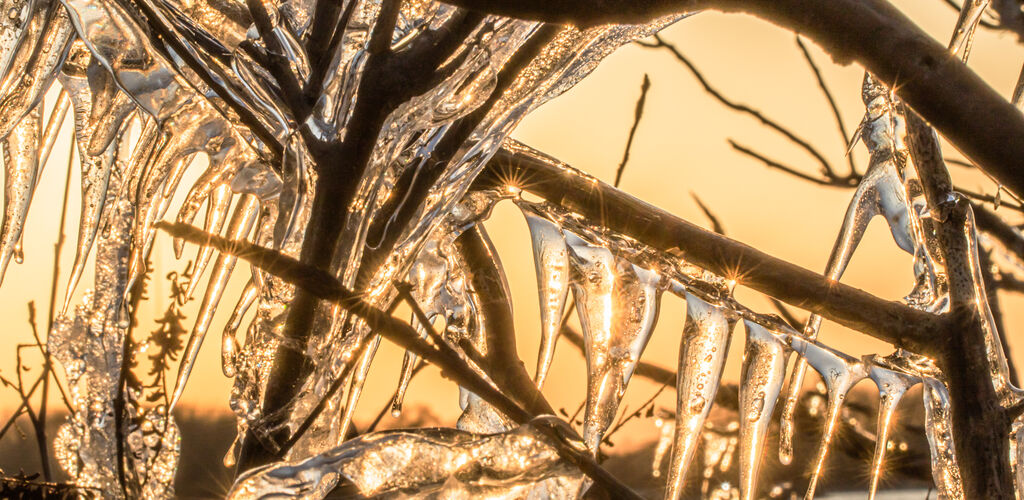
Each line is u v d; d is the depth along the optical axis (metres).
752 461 1.69
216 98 1.58
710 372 1.70
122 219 1.68
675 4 1.38
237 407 1.58
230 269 1.71
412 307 1.53
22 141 1.75
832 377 1.74
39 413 1.85
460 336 1.75
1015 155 1.48
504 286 1.76
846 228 1.79
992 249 2.15
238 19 1.58
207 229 1.72
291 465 1.53
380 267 1.60
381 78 1.54
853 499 2.26
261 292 1.58
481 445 1.55
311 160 1.56
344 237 1.56
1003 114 1.48
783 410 1.74
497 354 1.74
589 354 1.70
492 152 1.61
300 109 1.56
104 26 1.57
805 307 1.68
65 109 1.78
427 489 1.54
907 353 1.77
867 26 1.46
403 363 1.80
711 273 1.71
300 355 1.57
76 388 1.66
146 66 1.58
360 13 1.56
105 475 1.65
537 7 1.34
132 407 1.67
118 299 1.67
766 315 1.74
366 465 1.54
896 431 2.40
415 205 1.59
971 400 1.63
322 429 1.59
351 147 1.55
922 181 1.67
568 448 1.55
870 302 1.67
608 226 1.70
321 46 1.57
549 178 1.70
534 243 1.73
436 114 1.56
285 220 1.57
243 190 1.61
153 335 1.69
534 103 1.60
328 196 1.56
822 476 2.34
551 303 1.71
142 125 1.69
